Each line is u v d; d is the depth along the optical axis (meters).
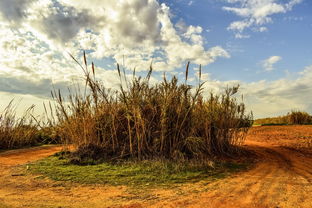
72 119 7.09
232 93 7.79
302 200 3.48
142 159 6.29
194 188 4.18
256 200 3.51
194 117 7.02
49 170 5.53
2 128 9.73
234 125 7.81
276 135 12.69
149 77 7.16
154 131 6.86
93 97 7.16
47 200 3.68
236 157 7.04
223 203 3.41
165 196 3.78
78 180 4.78
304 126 15.69
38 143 10.77
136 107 6.63
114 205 3.44
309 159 6.74
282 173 5.19
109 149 6.89
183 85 7.02
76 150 6.80
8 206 3.42
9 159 7.16
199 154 6.64
